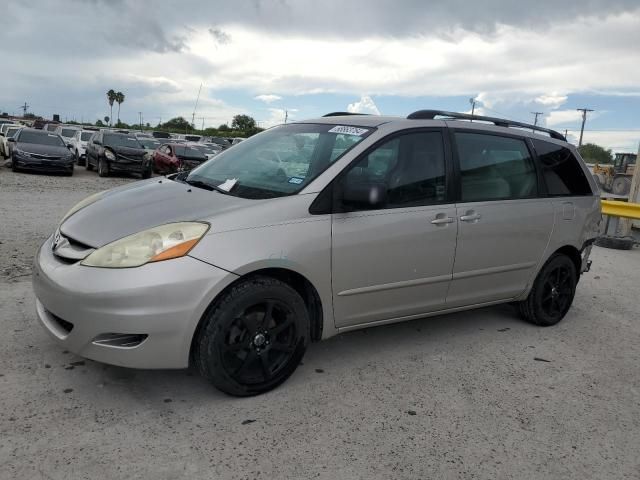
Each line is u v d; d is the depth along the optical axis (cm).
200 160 2231
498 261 439
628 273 766
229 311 309
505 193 445
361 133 382
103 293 286
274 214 327
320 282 344
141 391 331
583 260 527
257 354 328
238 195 347
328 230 342
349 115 441
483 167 433
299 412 320
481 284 437
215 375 313
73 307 294
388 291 379
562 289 508
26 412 298
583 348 457
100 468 257
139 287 286
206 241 303
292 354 344
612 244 980
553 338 476
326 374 372
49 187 1424
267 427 302
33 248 659
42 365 351
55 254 328
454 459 286
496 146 448
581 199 509
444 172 407
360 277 361
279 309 332
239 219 316
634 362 435
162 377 349
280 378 342
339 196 351
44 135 1870
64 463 258
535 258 469
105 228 320
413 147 395
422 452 290
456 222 404
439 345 438
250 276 319
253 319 323
